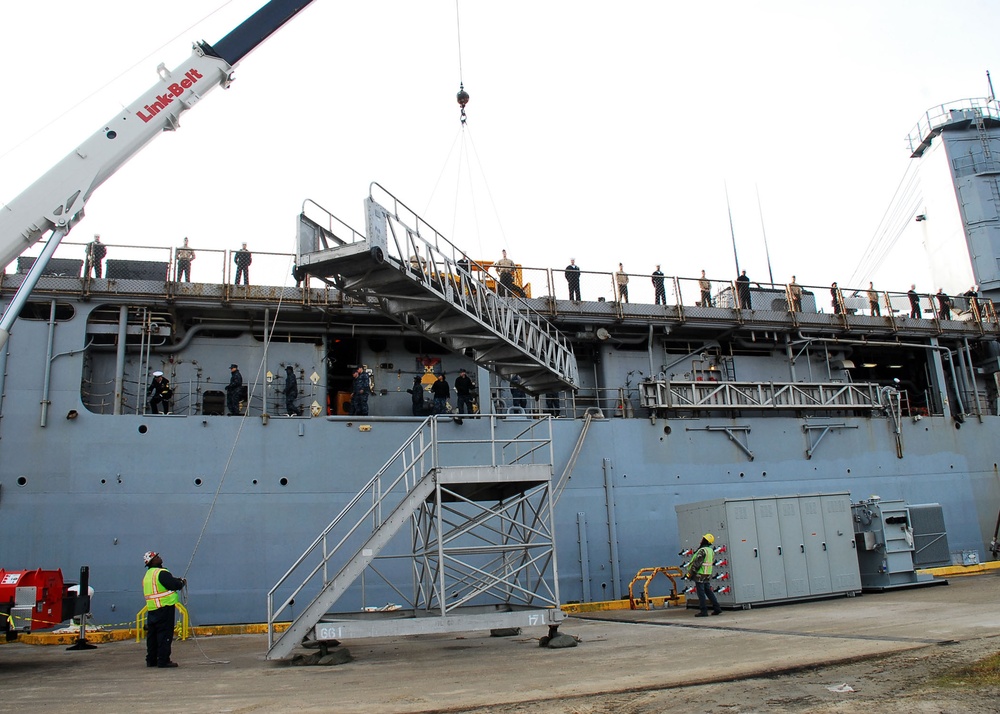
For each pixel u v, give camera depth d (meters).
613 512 20.98
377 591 18.80
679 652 10.93
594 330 23.73
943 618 12.75
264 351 19.91
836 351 26.97
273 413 20.70
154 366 20.45
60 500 17.70
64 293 19.09
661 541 21.31
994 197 31.92
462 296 17.06
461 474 12.80
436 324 18.30
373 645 14.17
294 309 20.52
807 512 18.67
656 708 7.33
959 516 24.72
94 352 20.11
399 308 17.45
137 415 18.45
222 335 21.19
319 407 20.02
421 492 12.64
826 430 23.83
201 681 10.16
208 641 16.03
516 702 7.85
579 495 20.81
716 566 17.88
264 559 18.38
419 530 14.88
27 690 9.71
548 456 20.98
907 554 19.52
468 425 20.47
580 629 15.20
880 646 10.09
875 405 24.31
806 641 11.17
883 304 28.14
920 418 25.14
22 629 12.63
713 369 24.86
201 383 20.56
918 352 28.88
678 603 19.25
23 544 17.36
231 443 18.75
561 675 9.44
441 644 13.95
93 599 17.30
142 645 15.73
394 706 7.86
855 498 23.62
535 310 22.56
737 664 9.46
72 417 18.16
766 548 17.97
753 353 26.30
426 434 20.06
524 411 22.34
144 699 8.73
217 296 20.02
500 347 18.95
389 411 22.00
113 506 17.88
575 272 23.95
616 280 24.25
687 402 22.44
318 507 18.91
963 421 25.72
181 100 14.62
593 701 7.74
